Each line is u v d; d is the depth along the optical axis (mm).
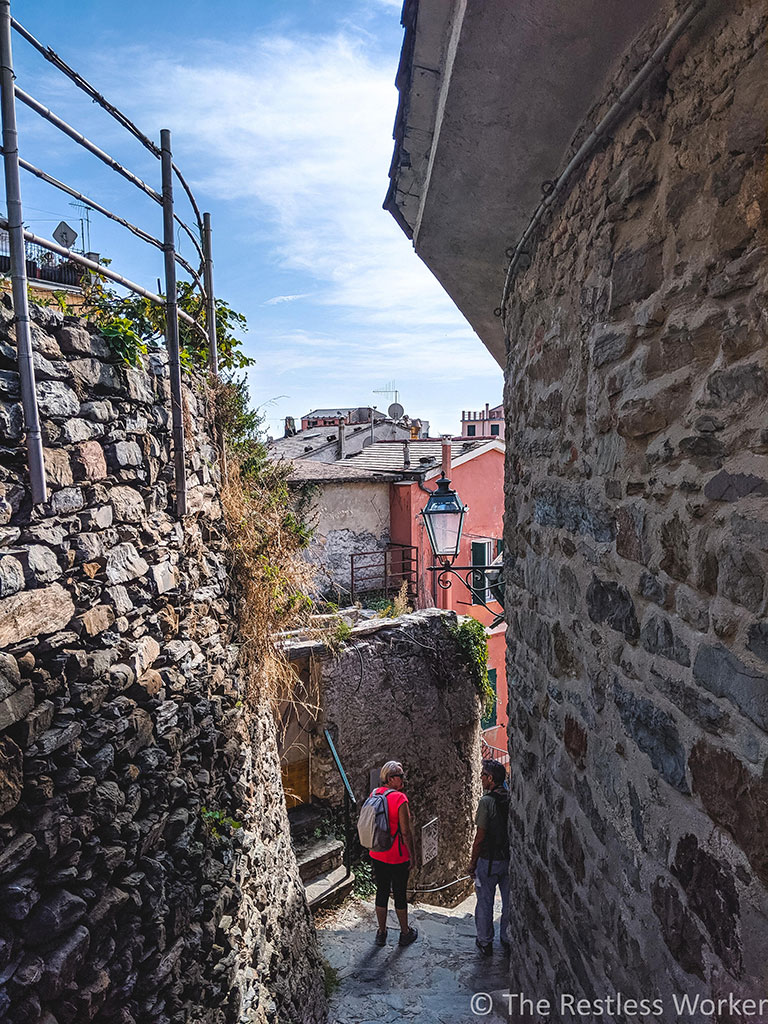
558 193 2393
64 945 1837
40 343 2090
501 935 4988
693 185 1515
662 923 1709
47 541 2016
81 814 1986
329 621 6820
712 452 1456
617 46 1893
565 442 2477
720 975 1431
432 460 13062
